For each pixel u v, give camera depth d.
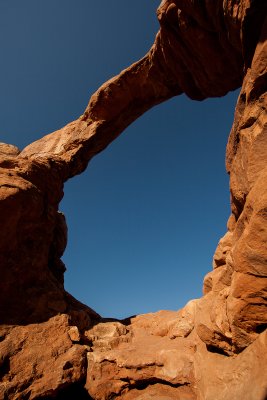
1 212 16.12
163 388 13.71
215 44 14.16
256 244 7.67
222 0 10.83
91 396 14.33
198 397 11.36
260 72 8.38
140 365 14.45
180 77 19.03
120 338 18.41
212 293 12.57
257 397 6.94
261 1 8.78
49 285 19.16
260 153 8.16
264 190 7.46
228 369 9.27
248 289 8.11
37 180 20.52
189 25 13.75
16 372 13.78
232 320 8.70
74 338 16.42
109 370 15.03
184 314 18.50
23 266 17.59
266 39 8.29
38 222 19.28
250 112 8.83
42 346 15.23
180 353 14.27
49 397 13.88
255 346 8.37
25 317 16.31
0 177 17.52
